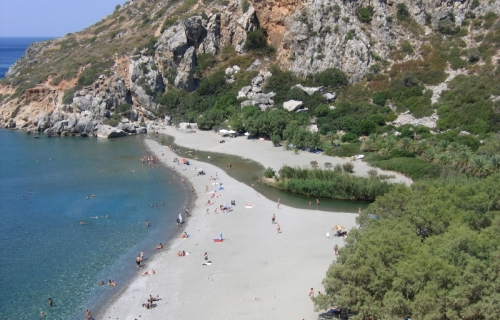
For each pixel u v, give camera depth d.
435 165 80.38
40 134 127.31
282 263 51.06
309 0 138.12
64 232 60.97
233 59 145.50
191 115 131.25
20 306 43.47
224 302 43.41
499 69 109.00
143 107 139.12
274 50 145.75
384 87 119.19
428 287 33.78
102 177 86.44
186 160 95.75
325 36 132.00
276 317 40.66
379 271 36.25
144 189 79.25
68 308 43.09
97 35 176.12
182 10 161.62
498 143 82.31
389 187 71.56
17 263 52.06
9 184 81.81
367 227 47.69
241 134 118.88
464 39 124.56
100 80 136.62
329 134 104.56
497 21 123.56
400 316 34.09
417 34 129.88
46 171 90.50
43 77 144.25
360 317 35.44
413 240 40.62
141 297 44.72
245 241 57.22
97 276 49.22
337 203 72.56
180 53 144.75
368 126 105.75
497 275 35.03
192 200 73.50
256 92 133.75
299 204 71.62
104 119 130.50
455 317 32.66
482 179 64.25
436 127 100.62
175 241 57.78
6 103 141.50
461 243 38.34
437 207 47.47
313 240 57.31
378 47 128.38
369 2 134.62
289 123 110.06
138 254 54.41
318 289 45.12
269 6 147.00
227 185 80.50
